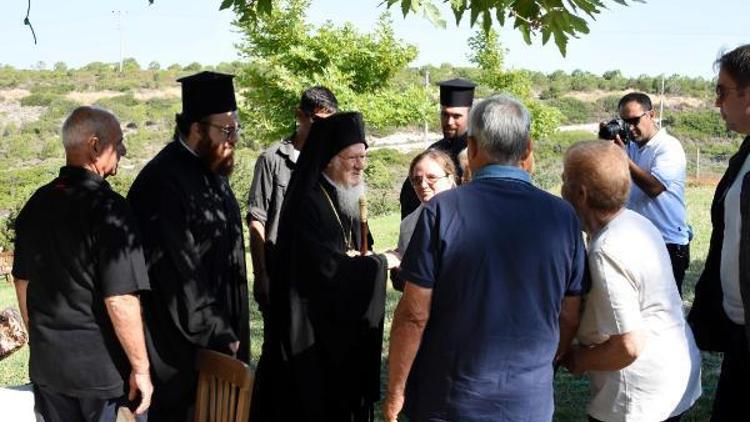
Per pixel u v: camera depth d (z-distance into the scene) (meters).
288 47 19.56
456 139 4.80
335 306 3.47
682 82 67.31
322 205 3.52
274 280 3.59
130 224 3.16
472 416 2.59
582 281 2.71
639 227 2.75
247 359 3.82
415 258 2.60
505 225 2.56
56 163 44.00
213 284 3.56
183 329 3.36
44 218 3.13
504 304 2.55
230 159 3.65
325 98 4.67
